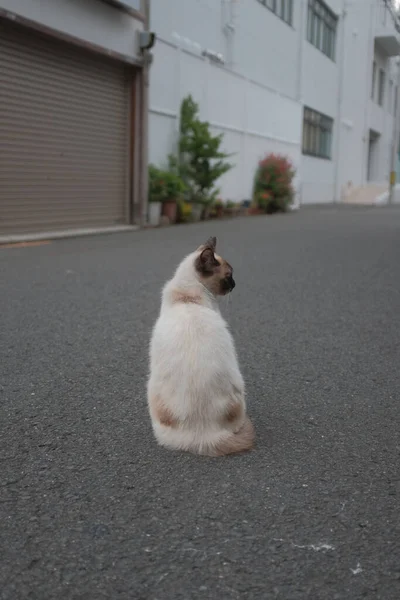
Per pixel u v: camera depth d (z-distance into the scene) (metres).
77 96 8.14
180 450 2.02
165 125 10.52
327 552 1.49
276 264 5.96
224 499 1.73
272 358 3.06
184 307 1.99
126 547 1.50
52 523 1.60
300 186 17.91
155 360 1.97
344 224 10.96
